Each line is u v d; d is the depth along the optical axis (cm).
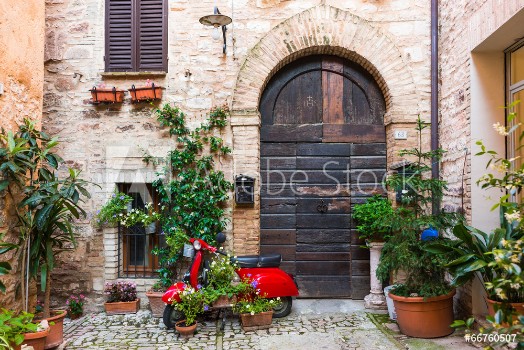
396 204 496
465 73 428
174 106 508
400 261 380
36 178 409
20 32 380
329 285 520
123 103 512
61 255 504
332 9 500
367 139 525
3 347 282
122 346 379
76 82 512
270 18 505
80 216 505
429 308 378
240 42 505
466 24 426
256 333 406
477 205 406
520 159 400
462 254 345
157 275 515
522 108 399
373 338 385
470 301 404
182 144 508
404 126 496
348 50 501
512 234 330
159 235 518
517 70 402
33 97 402
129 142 510
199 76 508
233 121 499
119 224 518
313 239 524
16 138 362
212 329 419
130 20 516
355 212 503
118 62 514
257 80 503
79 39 514
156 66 513
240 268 442
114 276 503
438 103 498
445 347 355
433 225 378
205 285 433
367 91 527
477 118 411
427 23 501
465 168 423
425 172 495
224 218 500
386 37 498
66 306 482
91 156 510
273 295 435
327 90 529
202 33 509
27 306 369
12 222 366
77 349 373
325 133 527
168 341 390
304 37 501
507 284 237
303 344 374
